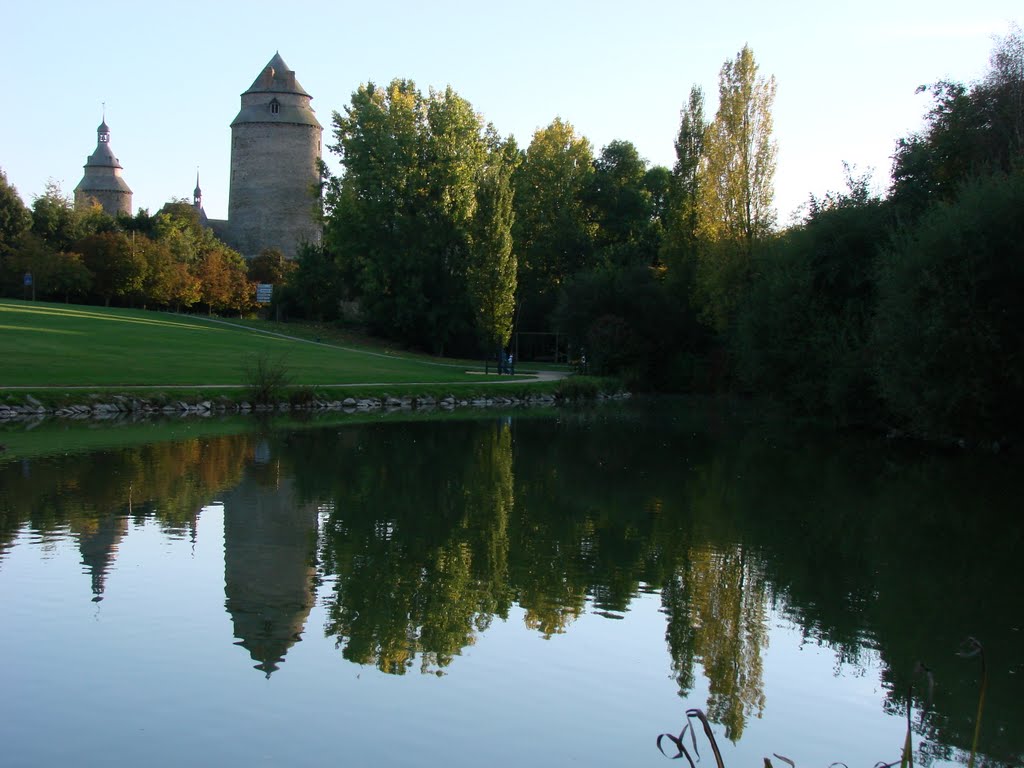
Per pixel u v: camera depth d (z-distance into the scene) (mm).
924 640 11492
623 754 8414
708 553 15336
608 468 23953
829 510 18953
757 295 38594
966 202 26844
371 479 21438
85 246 73312
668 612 12320
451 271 64000
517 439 30047
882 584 13781
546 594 12953
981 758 8562
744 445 29375
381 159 63656
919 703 9672
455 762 8180
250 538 15531
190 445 26219
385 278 62594
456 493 19984
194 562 13938
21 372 36500
